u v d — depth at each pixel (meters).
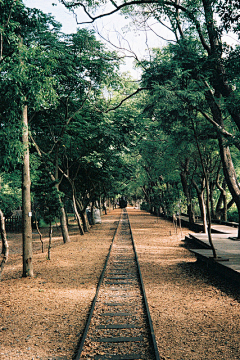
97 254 16.84
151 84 14.57
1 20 10.29
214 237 18.30
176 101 13.52
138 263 13.78
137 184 49.09
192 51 14.02
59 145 18.84
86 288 10.51
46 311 8.37
